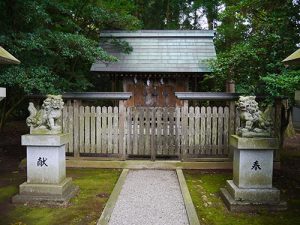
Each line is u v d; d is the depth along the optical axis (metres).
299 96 4.70
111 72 14.33
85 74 14.85
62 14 10.40
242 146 5.21
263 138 5.23
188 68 14.38
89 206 5.30
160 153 8.36
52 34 8.15
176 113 8.25
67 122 8.33
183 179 6.90
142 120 8.34
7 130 13.79
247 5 8.22
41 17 7.95
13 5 7.51
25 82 7.19
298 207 5.34
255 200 5.21
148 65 14.60
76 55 8.75
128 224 4.49
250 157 5.31
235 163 5.62
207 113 8.18
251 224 4.60
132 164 8.14
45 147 5.55
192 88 15.41
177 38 16.55
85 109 8.30
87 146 8.34
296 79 6.03
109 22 12.68
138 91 15.23
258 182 5.32
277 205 5.16
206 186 6.59
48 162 5.57
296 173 7.64
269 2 7.71
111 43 15.18
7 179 7.00
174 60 15.00
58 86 8.61
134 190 6.21
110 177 7.28
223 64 8.20
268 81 6.61
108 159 8.32
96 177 7.28
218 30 17.83
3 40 7.09
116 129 8.33
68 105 8.31
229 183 5.71
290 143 12.06
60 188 5.42
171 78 15.05
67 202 5.43
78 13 11.55
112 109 8.31
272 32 7.84
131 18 12.73
